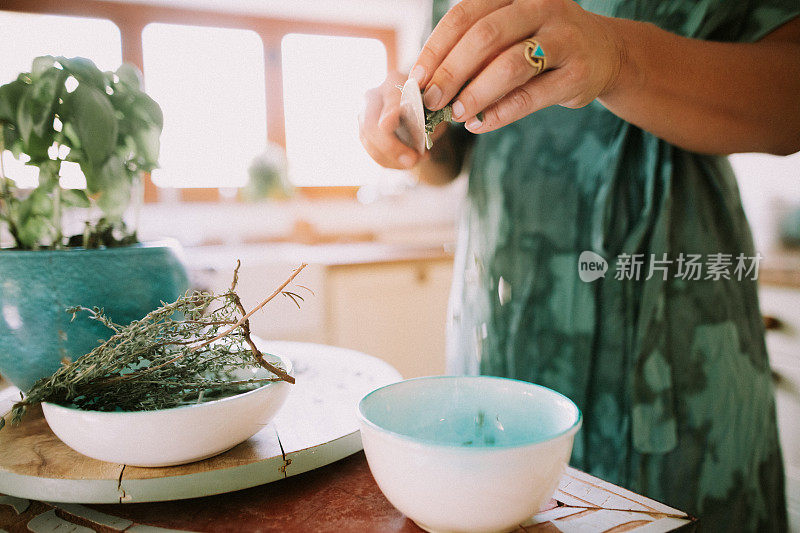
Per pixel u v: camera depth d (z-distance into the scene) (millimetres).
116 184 523
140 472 377
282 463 395
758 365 637
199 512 374
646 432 602
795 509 1315
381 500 382
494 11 402
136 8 2385
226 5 2486
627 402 615
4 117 497
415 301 2176
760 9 547
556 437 291
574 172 638
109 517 373
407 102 444
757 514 645
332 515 363
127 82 567
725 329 609
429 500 294
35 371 490
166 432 356
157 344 413
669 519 349
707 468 614
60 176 521
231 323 412
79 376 384
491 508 289
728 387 607
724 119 529
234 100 2576
